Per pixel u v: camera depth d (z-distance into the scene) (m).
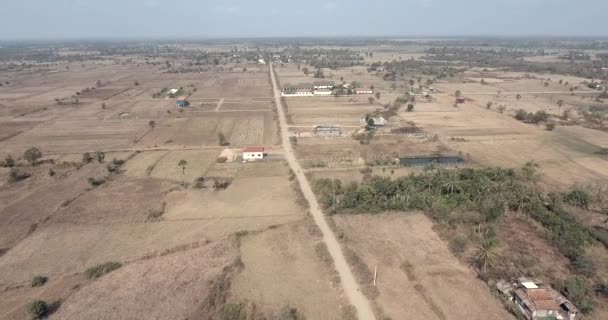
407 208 76.56
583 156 110.19
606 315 48.06
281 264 59.25
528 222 72.44
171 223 72.19
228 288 53.47
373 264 59.09
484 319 47.59
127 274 56.56
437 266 58.72
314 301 51.00
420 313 48.66
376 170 98.56
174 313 48.50
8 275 56.41
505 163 104.44
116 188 87.88
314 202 80.12
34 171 98.94
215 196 83.88
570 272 57.16
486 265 57.31
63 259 60.56
